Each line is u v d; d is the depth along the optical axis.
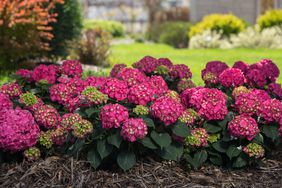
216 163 2.42
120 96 2.40
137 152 2.38
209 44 9.08
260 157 2.46
